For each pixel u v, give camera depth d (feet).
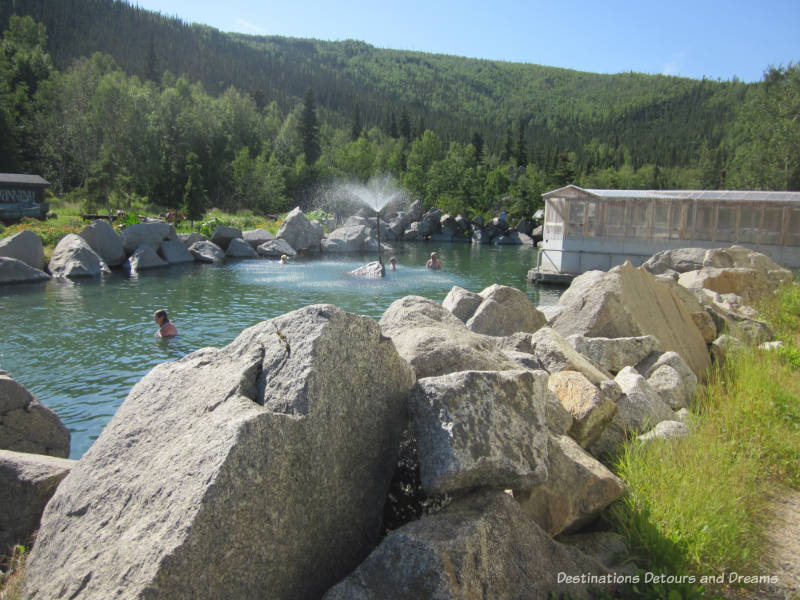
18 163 223.10
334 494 9.88
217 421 9.02
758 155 169.68
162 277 81.97
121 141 263.49
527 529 10.25
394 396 11.66
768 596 10.83
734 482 14.19
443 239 236.43
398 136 491.31
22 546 11.24
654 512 12.63
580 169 462.60
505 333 28.40
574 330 27.50
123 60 537.65
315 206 306.96
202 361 11.45
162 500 8.25
